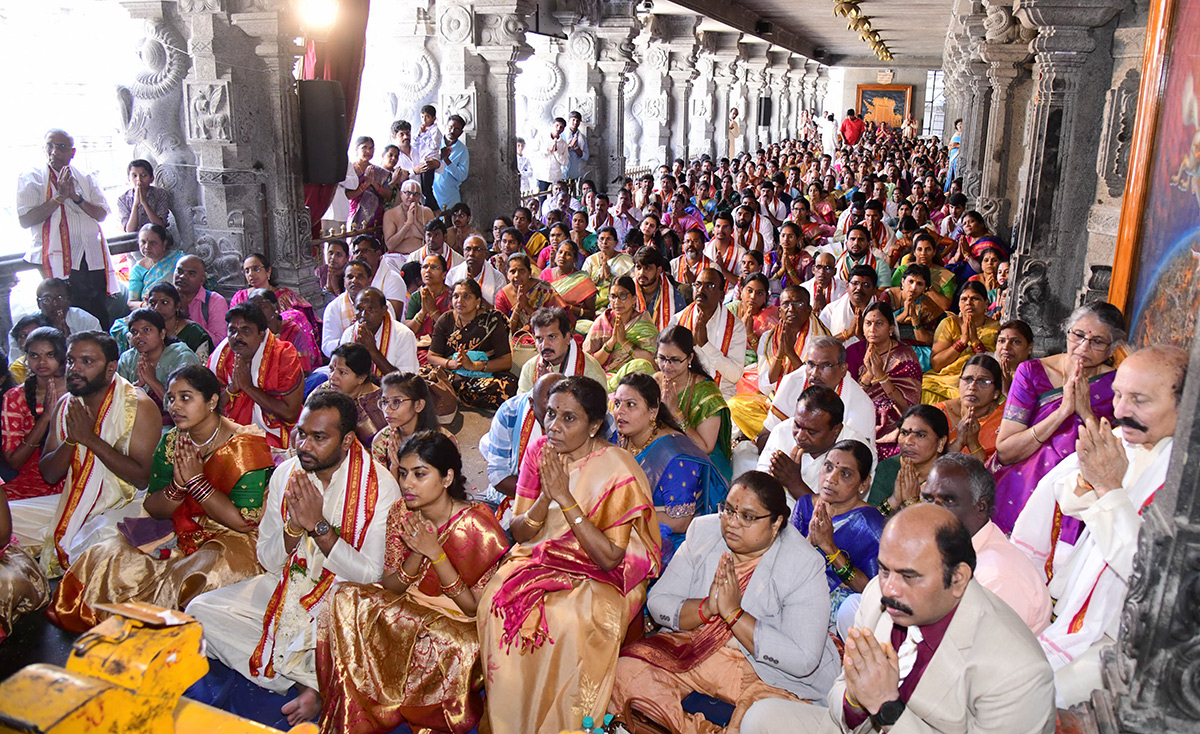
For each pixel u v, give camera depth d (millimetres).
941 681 1858
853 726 2053
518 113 14086
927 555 1788
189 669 1218
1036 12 5129
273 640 2863
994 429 3625
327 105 6582
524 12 9719
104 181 9734
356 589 2773
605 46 13656
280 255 6605
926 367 5359
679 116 16703
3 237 7867
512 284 5965
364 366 3908
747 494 2545
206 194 6316
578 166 12914
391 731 2807
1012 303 5699
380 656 2695
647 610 3170
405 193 7922
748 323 5609
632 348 5090
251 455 3180
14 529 3570
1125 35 5031
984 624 1860
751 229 8102
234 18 6047
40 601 3285
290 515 2771
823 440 3203
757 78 24281
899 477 3037
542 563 2705
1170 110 4164
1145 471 2371
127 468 3441
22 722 1061
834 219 10969
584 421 2723
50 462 3525
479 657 2688
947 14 16906
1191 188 3752
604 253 7223
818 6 16297
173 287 4617
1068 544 2744
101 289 5980
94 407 3451
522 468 3006
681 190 10258
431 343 5680
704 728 2557
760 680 2627
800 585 2588
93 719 1099
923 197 11547
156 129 6395
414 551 2697
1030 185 5500
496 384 5516
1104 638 2266
